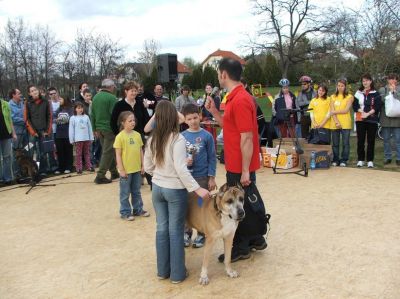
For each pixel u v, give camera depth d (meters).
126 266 4.39
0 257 4.79
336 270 4.06
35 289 3.98
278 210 6.01
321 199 6.45
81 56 29.78
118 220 5.93
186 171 3.65
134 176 5.96
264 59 46.47
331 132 8.96
